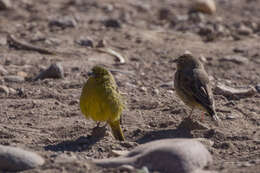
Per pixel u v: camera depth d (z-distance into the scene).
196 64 12.64
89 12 27.16
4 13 26.16
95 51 20.11
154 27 24.88
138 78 16.92
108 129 12.14
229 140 11.45
